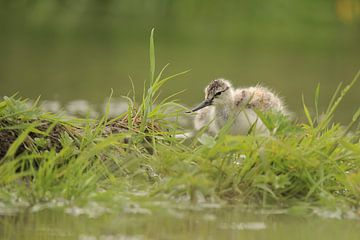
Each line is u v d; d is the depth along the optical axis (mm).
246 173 10492
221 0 38531
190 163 10742
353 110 21094
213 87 15516
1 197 9875
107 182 10578
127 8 40219
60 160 10633
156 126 12398
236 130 15289
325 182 10664
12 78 24078
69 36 34000
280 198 10352
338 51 31828
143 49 30859
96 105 20234
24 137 10383
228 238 8906
